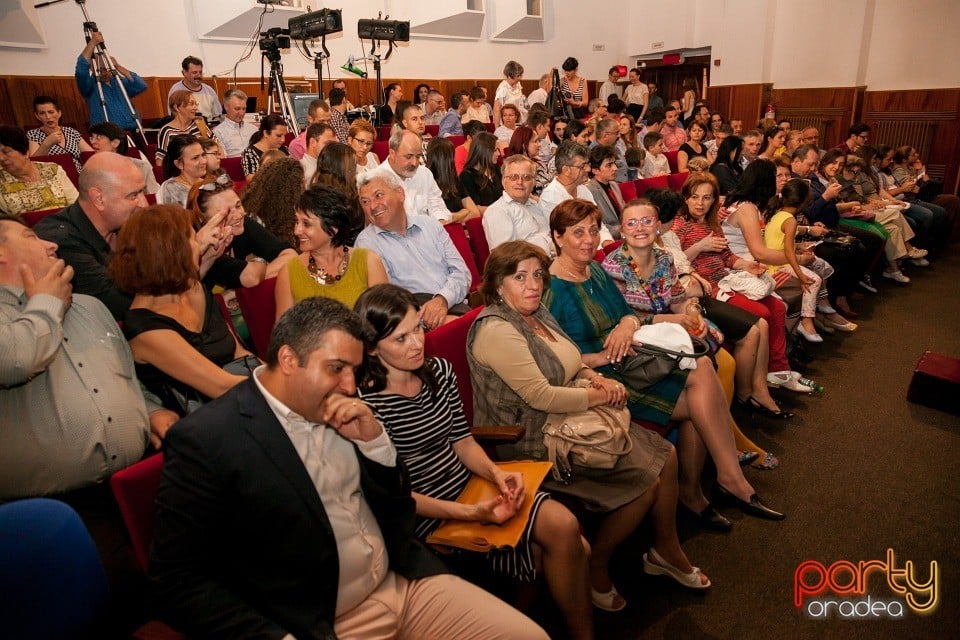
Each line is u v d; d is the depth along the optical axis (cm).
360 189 262
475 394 192
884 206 515
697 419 217
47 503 109
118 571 133
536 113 581
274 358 119
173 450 113
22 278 142
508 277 186
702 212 321
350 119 621
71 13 575
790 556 211
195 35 657
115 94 514
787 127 679
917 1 798
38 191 358
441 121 707
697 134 664
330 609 124
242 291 216
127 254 156
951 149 797
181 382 160
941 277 521
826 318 412
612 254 261
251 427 116
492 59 941
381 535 138
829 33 868
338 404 121
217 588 113
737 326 281
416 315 153
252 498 114
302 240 215
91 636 112
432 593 137
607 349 215
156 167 472
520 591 172
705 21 993
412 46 844
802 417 302
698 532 224
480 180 429
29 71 557
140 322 159
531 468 172
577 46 1049
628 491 179
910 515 230
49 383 139
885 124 848
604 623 185
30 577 104
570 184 366
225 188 220
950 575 201
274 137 437
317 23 552
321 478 124
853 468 259
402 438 157
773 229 350
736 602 192
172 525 111
